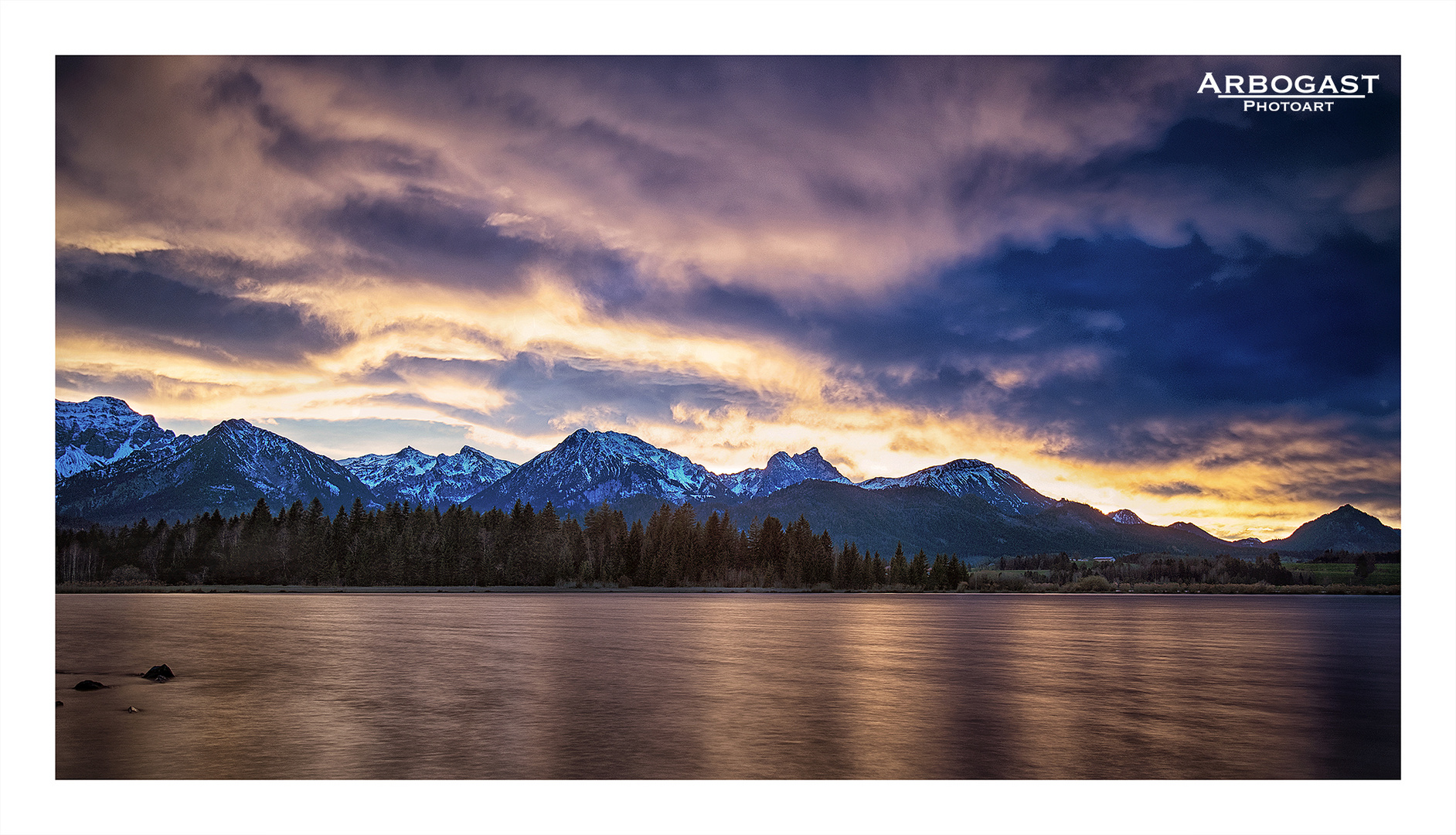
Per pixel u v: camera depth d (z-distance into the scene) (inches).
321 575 7052.2
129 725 992.9
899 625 3031.5
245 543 7219.5
